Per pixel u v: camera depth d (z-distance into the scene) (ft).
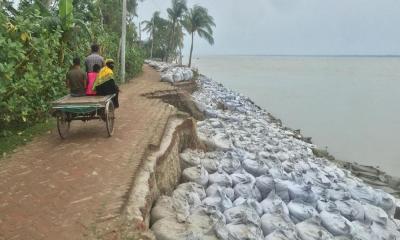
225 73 360.89
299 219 24.90
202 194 25.32
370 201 31.63
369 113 120.57
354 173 54.60
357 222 26.14
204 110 62.59
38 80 30.22
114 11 116.88
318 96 165.68
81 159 23.81
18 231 15.67
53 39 34.24
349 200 29.48
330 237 21.71
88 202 18.15
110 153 25.02
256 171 31.71
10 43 26.21
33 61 31.35
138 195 19.58
